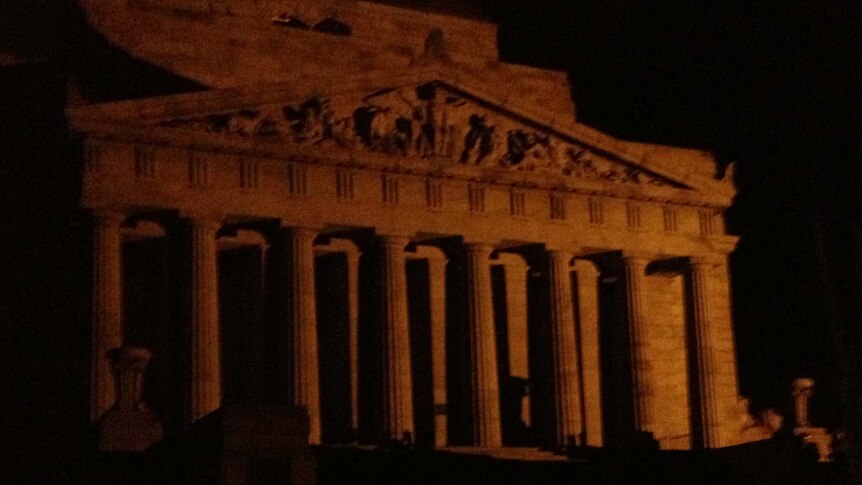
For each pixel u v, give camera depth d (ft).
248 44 231.30
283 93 194.80
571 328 215.72
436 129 206.49
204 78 224.94
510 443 220.43
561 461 183.52
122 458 150.10
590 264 230.89
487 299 209.26
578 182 217.15
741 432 230.07
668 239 226.79
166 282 192.44
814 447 180.45
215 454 126.00
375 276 203.92
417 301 217.97
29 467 175.83
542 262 217.77
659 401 233.55
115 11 222.69
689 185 227.81
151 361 193.67
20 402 188.96
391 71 201.87
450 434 217.56
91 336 178.70
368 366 211.41
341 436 204.23
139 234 191.62
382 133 202.18
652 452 191.01
